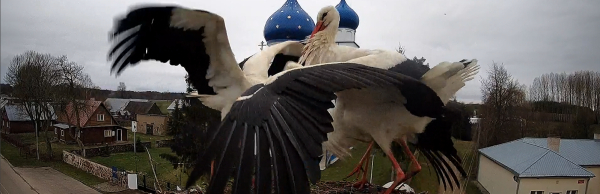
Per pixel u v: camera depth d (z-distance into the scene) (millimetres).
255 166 1461
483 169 11617
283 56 5090
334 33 4637
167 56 3545
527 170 9711
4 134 30266
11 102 21812
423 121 3422
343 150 3713
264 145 1525
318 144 1596
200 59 3699
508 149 11461
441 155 4469
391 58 3590
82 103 27266
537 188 9703
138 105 50000
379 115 3369
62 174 20000
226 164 1454
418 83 2785
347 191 4863
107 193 16891
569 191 9781
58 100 23844
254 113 1641
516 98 13422
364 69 2291
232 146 1506
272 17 15758
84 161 21281
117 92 55844
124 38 3199
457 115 3930
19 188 16156
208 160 1492
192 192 5363
